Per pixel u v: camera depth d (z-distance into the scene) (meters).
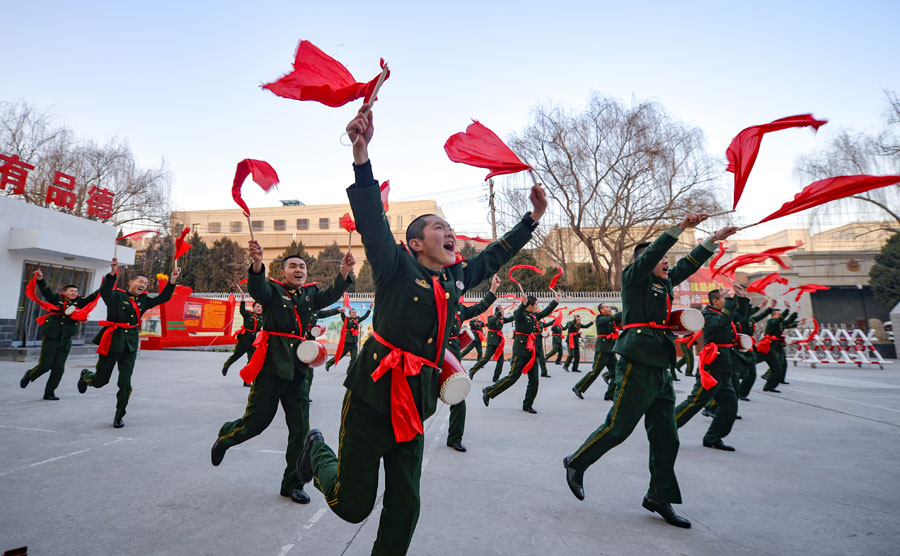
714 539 2.61
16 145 19.59
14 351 12.06
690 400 4.77
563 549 2.44
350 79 1.66
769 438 5.20
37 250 12.89
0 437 4.58
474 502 3.09
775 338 9.13
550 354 15.48
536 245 23.02
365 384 1.76
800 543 2.57
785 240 27.27
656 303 3.06
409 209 39.38
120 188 21.75
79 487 3.24
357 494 1.77
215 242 28.52
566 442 4.81
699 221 2.71
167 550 2.36
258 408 3.04
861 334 15.38
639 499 3.21
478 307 5.60
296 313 3.24
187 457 3.98
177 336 17.75
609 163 21.52
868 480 3.69
